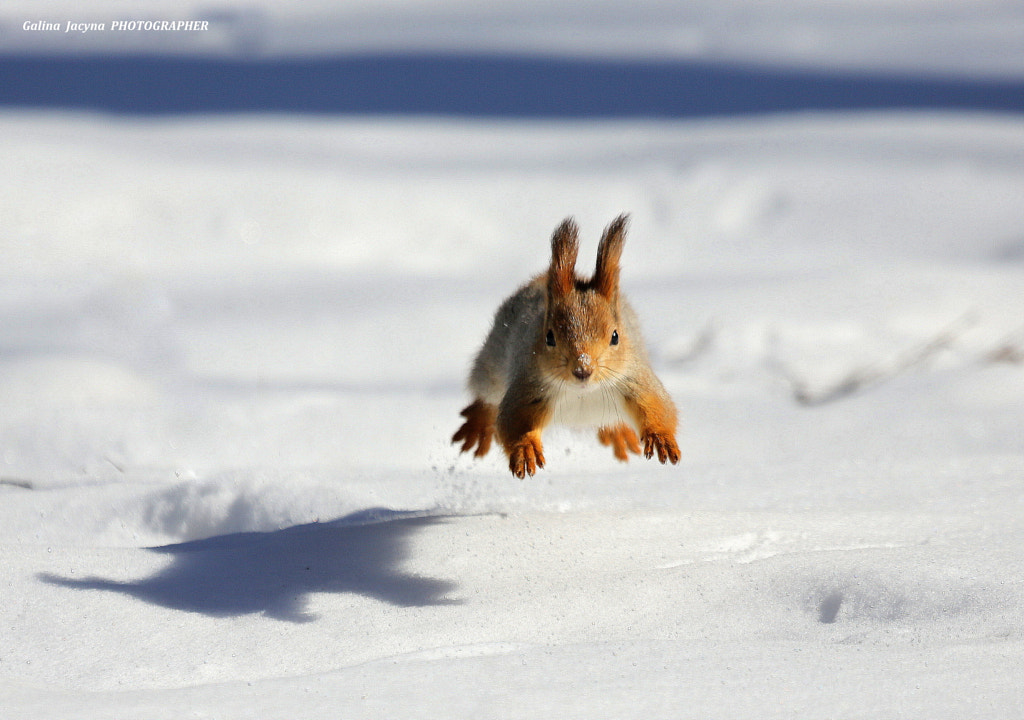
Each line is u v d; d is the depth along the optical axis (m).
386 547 6.81
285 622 5.57
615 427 8.55
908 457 10.48
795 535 6.96
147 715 4.30
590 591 5.87
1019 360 15.04
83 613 5.64
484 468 10.34
